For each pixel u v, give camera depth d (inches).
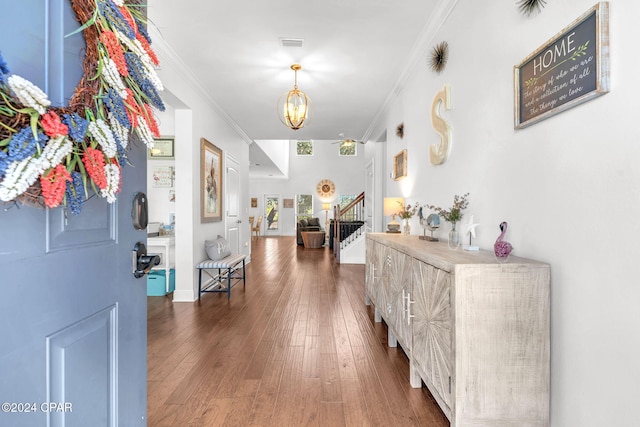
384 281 116.0
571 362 55.3
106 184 32.0
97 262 37.2
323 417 70.9
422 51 129.1
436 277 68.4
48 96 29.4
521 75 67.2
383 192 244.4
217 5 104.7
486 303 59.4
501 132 76.0
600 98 49.6
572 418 55.1
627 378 45.4
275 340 113.7
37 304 28.8
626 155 45.4
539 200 63.3
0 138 23.1
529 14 66.2
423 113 132.0
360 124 245.8
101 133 31.1
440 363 66.1
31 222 28.2
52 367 30.4
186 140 165.0
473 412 59.0
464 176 94.7
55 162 26.1
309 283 204.8
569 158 55.7
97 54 33.2
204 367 93.7
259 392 80.7
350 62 143.6
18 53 26.7
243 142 277.0
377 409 73.9
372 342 112.0
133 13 40.7
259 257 324.5
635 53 44.3
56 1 30.4
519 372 59.6
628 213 45.2
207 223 189.2
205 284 186.2
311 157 578.6
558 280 58.4
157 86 41.4
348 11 108.0
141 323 46.5
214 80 163.0
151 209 199.8
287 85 169.2
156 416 71.1
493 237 79.4
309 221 503.2
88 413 35.3
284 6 105.3
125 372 42.4
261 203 586.6
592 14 49.8
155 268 186.5
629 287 45.1
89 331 35.8
